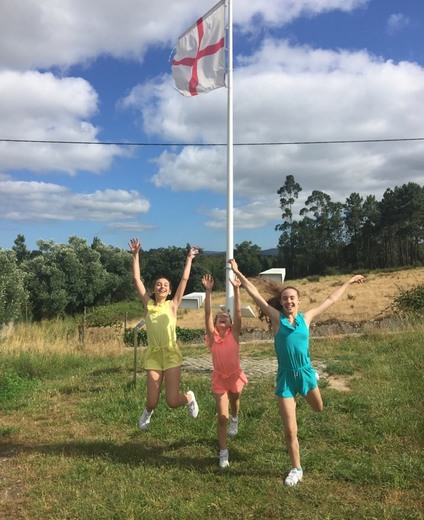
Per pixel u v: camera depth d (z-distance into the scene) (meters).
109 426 6.18
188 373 9.38
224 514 3.82
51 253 47.12
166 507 3.94
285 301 4.52
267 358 10.70
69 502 4.12
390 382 7.58
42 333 18.23
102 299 52.00
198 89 9.77
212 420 6.04
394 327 14.79
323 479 4.36
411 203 79.25
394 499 3.94
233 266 5.10
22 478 4.67
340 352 10.74
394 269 70.75
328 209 90.62
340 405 6.39
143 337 19.38
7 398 8.14
